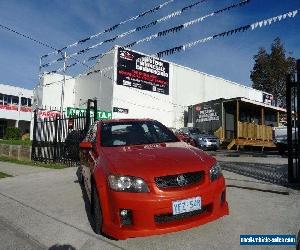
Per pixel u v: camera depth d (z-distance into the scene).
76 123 10.91
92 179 4.39
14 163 12.88
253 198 5.36
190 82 30.48
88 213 5.19
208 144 19.02
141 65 26.19
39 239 4.19
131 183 3.62
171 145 4.67
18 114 44.66
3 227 4.79
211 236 3.84
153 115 26.88
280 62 43.66
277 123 29.55
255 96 38.91
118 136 5.10
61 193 6.77
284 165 9.04
